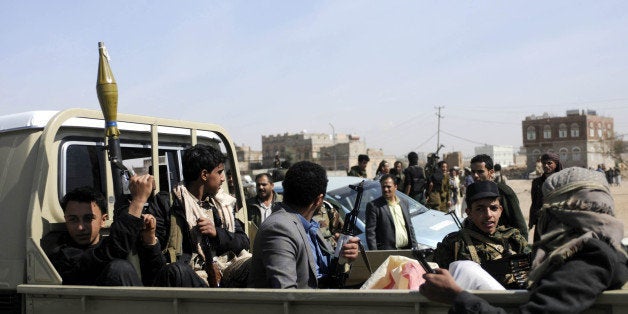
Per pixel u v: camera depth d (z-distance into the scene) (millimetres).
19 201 3766
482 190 4074
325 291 2672
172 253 3885
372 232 7559
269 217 3455
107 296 3137
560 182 2504
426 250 3977
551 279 2252
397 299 2559
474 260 4023
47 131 3740
